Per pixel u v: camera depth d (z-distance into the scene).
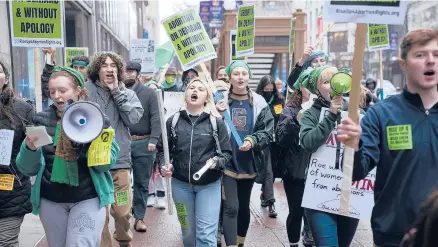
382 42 8.40
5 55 8.92
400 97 2.88
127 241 5.10
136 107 4.97
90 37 17.66
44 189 3.50
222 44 15.84
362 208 3.79
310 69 4.75
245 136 5.04
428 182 2.71
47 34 4.70
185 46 5.28
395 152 2.80
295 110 4.80
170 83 9.63
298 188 4.97
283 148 4.94
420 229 1.77
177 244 5.96
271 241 6.06
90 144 3.37
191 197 4.43
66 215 3.54
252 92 5.19
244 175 4.95
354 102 2.71
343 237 4.09
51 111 3.61
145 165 6.28
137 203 6.41
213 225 4.34
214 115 4.47
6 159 3.56
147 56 10.20
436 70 2.71
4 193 3.68
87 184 3.50
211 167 4.29
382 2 2.66
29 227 6.35
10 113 3.68
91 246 3.51
